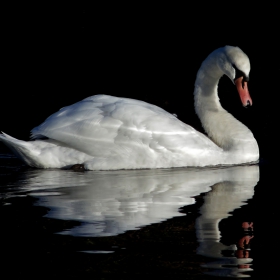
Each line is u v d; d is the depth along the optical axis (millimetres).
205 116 16328
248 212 10805
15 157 16047
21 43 27266
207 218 10430
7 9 29922
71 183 13000
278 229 9844
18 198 11680
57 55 26344
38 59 25938
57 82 24000
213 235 9578
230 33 27203
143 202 11398
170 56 26172
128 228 9867
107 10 29641
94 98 15141
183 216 10562
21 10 29859
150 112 14836
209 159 15109
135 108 14766
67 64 25609
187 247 9070
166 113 15219
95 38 27609
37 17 29000
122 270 8266
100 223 10086
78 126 14586
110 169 14594
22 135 18422
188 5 29312
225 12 28625
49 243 9156
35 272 8203
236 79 15531
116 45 27078
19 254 8758
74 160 14609
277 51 25562
